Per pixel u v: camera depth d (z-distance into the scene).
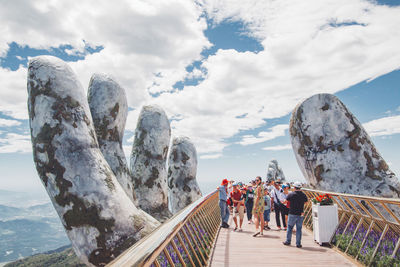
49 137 8.12
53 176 7.94
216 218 10.99
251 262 5.95
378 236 6.35
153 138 16.84
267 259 6.16
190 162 20.11
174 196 19.66
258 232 8.64
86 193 7.81
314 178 9.68
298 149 10.30
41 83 8.62
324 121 9.67
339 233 7.24
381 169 8.84
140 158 16.67
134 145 17.34
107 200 7.98
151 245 2.55
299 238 7.12
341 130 9.41
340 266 5.64
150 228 8.75
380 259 5.20
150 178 16.36
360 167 8.91
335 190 8.94
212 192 9.88
